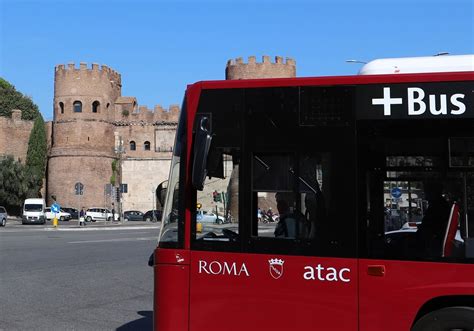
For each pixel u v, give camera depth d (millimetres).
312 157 5812
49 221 65062
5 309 9969
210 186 6004
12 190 70312
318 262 5645
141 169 89188
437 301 5523
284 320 5688
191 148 6102
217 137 6039
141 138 89562
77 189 51406
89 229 43094
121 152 76438
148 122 89625
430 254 5469
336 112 5820
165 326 5980
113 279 13719
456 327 5383
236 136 6000
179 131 6266
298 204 5785
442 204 5523
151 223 59719
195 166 5680
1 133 87188
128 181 88875
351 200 5656
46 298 11094
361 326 5523
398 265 5492
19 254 19359
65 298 11133
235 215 5914
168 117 89812
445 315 5402
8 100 100500
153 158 89125
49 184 83750
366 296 5527
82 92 83562
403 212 5578
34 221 54594
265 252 5785
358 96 5793
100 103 85000
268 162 5910
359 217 5621
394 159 5652
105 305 10500
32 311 9836
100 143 84688
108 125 86625
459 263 5391
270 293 5734
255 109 5988
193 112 6133
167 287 6008
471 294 5320
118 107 89688
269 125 5938
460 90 5621
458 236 5445
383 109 5730
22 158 88938
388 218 5598
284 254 5734
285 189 5832
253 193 5891
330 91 5859
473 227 5426
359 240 5594
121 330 8547
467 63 5820
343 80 5844
